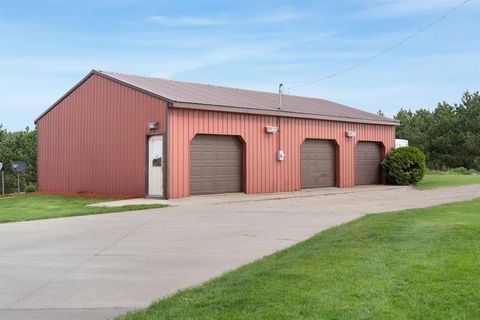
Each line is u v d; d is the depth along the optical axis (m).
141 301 5.64
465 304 4.93
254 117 19.77
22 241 9.61
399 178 24.42
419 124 57.06
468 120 52.22
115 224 11.72
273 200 17.48
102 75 19.88
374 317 4.61
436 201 16.11
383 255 7.11
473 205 13.17
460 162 51.81
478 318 4.58
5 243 9.41
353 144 24.19
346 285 5.64
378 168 25.86
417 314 4.68
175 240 9.52
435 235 8.43
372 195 19.41
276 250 8.35
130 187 18.56
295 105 23.08
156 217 12.86
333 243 8.30
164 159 17.08
